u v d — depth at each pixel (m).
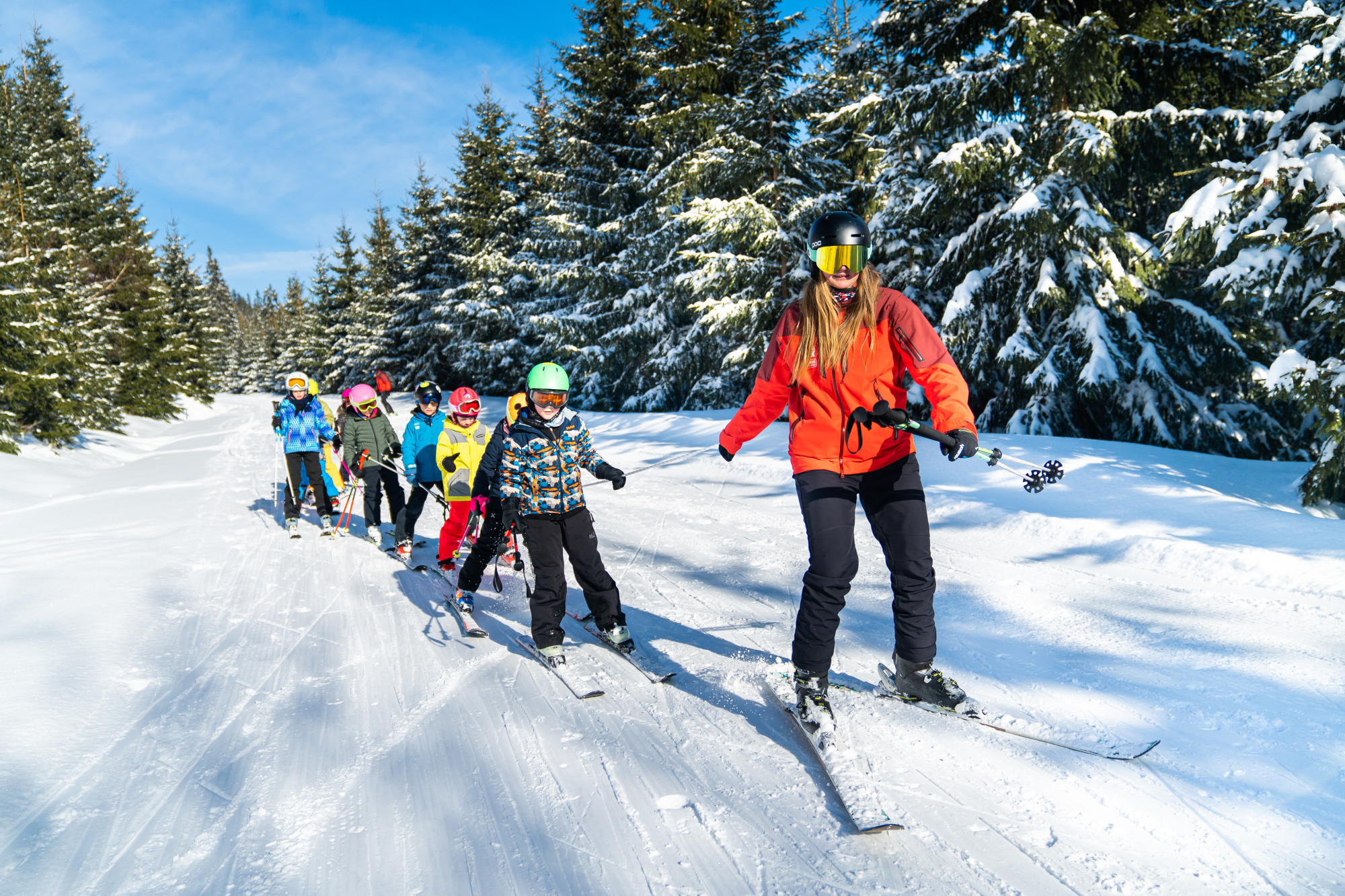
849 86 16.55
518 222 31.28
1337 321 6.74
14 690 3.11
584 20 23.70
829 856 2.06
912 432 2.38
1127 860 2.02
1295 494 7.23
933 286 13.51
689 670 3.50
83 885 1.95
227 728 2.94
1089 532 5.68
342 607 4.71
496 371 30.86
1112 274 10.91
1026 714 2.94
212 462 14.42
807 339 2.58
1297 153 7.19
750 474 9.59
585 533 3.65
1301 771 2.45
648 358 21.98
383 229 43.34
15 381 15.10
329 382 47.53
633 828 2.21
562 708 3.10
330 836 2.20
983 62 11.73
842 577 2.63
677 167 18.31
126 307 30.56
